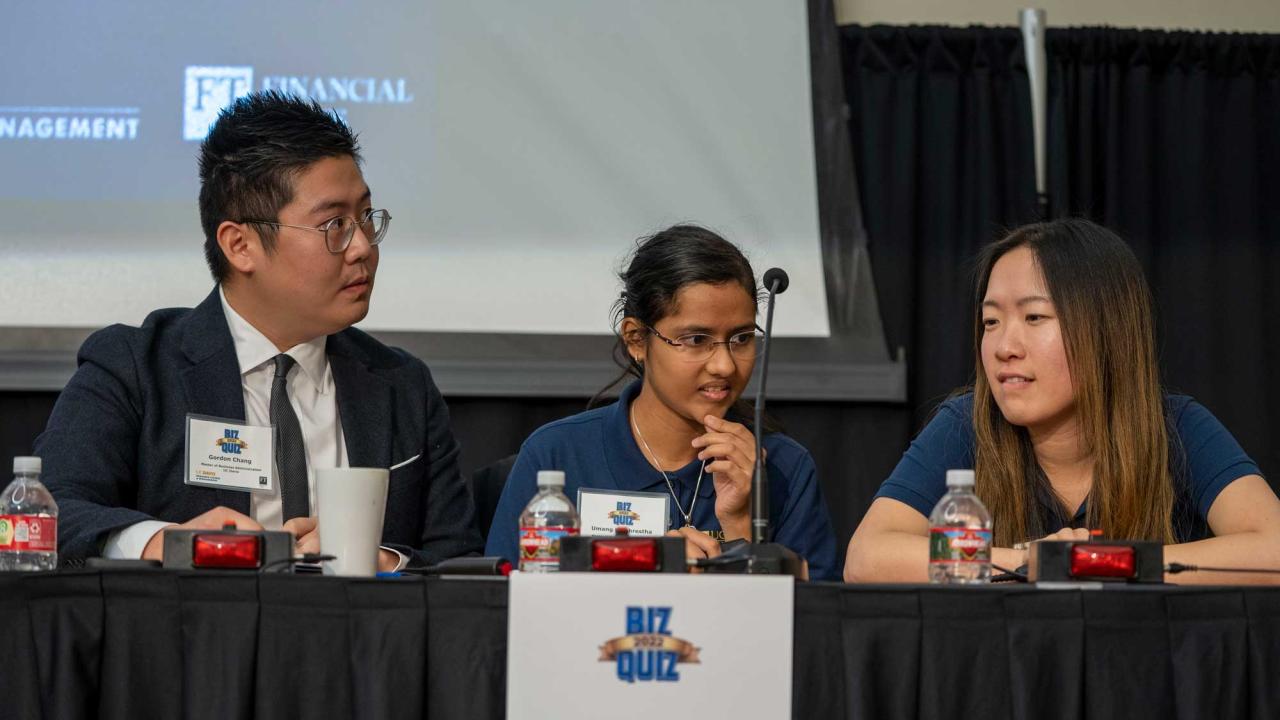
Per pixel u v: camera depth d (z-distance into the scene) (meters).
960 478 3.49
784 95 8.28
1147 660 2.94
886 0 9.03
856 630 2.91
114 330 4.73
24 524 3.51
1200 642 2.95
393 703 2.91
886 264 8.51
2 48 7.95
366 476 3.47
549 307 8.05
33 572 2.97
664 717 2.86
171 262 7.88
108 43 8.00
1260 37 8.77
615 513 4.52
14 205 7.85
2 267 7.80
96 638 2.98
